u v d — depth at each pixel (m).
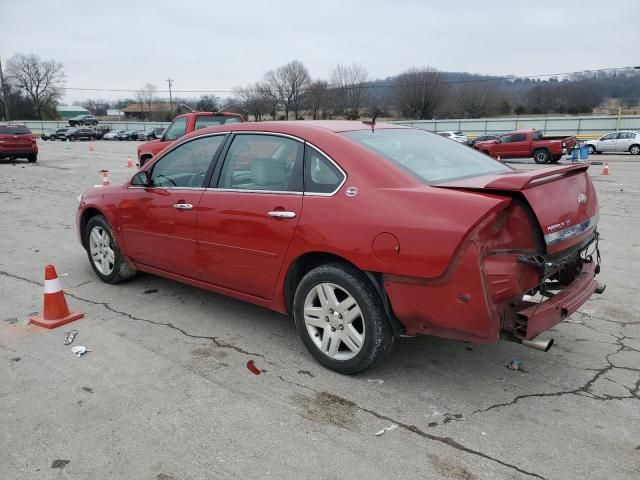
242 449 2.83
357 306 3.39
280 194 3.72
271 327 4.44
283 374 3.63
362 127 3.99
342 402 3.28
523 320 2.93
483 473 2.63
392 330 3.38
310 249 3.47
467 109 77.06
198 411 3.19
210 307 4.89
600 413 3.15
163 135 12.73
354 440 2.90
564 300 3.20
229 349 4.03
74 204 11.16
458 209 2.92
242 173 4.04
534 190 2.99
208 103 84.25
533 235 2.95
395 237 3.07
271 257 3.75
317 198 3.50
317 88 75.19
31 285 5.59
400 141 3.90
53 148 36.94
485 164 4.05
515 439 2.90
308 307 3.68
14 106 89.88
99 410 3.20
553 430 2.98
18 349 4.03
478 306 2.90
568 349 4.00
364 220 3.21
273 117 76.19
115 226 5.16
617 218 9.41
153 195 4.72
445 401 3.29
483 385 3.48
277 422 3.07
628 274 5.90
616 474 2.62
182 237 4.42
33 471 2.67
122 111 123.94
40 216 9.77
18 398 3.33
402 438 2.92
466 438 2.91
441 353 3.94
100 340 4.20
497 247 2.93
